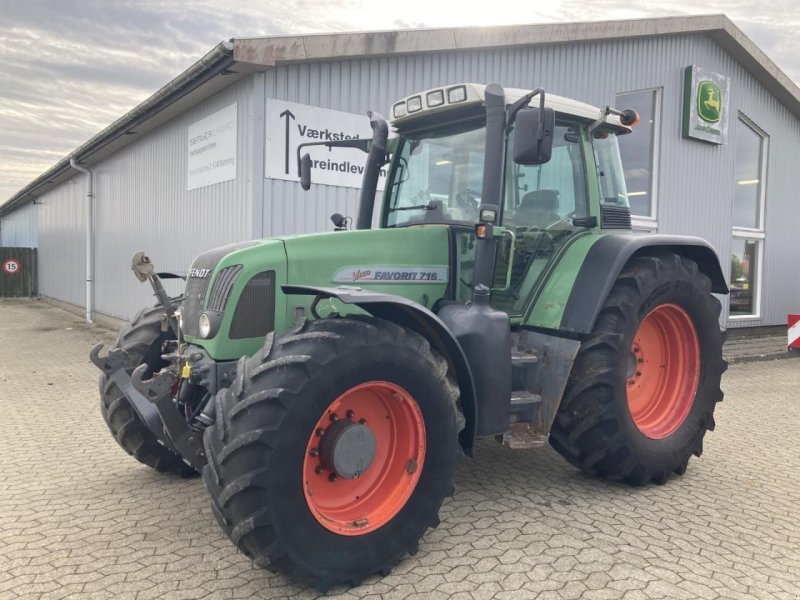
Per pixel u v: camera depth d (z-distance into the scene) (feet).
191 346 11.66
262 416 8.50
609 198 15.24
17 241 92.58
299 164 14.80
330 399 8.91
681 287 13.76
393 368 9.47
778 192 42.55
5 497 12.74
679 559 10.00
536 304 13.15
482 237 11.47
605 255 12.85
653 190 36.17
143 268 13.08
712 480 13.93
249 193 25.02
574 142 13.99
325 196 26.30
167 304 13.30
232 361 10.75
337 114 26.22
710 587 9.16
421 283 12.35
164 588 9.13
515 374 12.86
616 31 32.99
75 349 34.45
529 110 10.66
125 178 40.65
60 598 8.87
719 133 37.93
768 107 41.24
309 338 9.10
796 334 33.99
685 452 13.84
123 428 13.12
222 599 8.85
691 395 14.37
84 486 13.38
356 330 9.34
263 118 24.66
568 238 13.76
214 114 27.71
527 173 13.10
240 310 10.74
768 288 42.55
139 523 11.43
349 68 26.32
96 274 48.19
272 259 10.94
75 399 22.07
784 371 29.48
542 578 9.37
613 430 12.49
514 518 11.59
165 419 10.25
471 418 10.82
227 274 10.86
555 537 10.77
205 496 12.78
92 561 9.96
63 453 15.78
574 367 12.70
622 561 9.91
